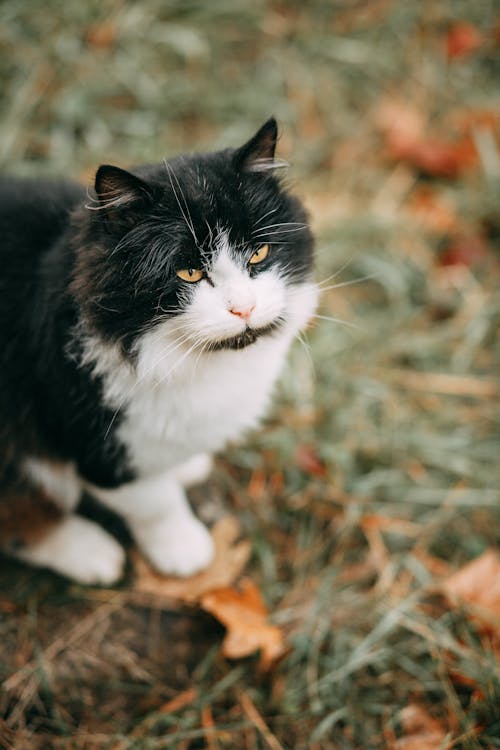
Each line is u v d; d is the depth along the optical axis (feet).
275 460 2.61
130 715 2.24
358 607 2.41
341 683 2.29
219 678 2.30
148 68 3.29
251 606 2.32
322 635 2.34
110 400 2.00
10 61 3.15
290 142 3.25
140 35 3.32
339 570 2.48
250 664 2.32
